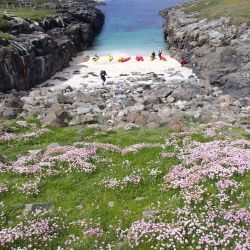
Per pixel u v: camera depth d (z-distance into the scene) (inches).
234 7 4158.5
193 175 716.0
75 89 2655.0
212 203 620.1
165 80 2824.8
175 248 518.9
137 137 1144.2
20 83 2576.3
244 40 3233.3
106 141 1114.7
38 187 765.3
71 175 808.9
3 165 859.4
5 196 737.6
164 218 599.5
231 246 509.7
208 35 3538.4
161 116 1702.8
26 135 1162.6
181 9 5152.6
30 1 5659.5
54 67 3132.4
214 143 904.3
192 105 2047.2
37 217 638.5
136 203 691.4
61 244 565.9
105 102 2192.4
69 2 6343.5
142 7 7017.7
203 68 3026.6
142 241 542.9
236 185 655.8
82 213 666.8
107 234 585.3
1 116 1530.5
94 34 4837.6
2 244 548.7
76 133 1238.3
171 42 3973.9
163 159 867.4
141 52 3833.7
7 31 3046.3
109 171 829.2
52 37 3513.8
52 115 1453.0
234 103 2108.8
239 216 561.3
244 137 1032.2
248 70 2586.1
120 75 3019.2
